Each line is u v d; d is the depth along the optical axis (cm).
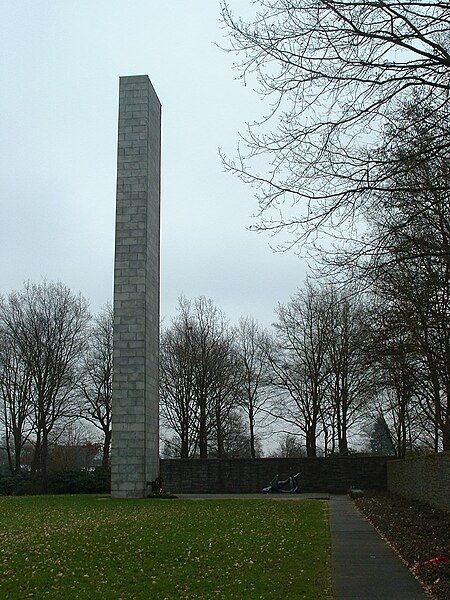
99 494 4178
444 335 2244
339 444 5300
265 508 2928
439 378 2630
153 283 3875
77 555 1578
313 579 1288
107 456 5709
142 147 3772
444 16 1123
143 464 3600
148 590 1208
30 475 4872
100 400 5759
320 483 4506
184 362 6072
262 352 6469
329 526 2192
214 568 1404
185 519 2394
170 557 1541
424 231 1667
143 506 3044
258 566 1420
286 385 5644
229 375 6169
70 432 7019
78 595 1182
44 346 5500
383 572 1364
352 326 5009
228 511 2756
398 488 3784
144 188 3741
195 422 6072
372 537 1909
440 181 1357
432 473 2659
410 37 1126
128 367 3638
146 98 3809
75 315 5719
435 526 1981
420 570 1347
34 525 2255
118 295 3684
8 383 5538
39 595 1188
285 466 4544
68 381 5619
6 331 5538
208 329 6212
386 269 1304
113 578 1319
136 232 3712
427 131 1195
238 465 4581
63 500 3503
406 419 3788
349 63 1139
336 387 5281
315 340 5494
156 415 3884
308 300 5950
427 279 1823
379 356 2153
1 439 6444
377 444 6362
